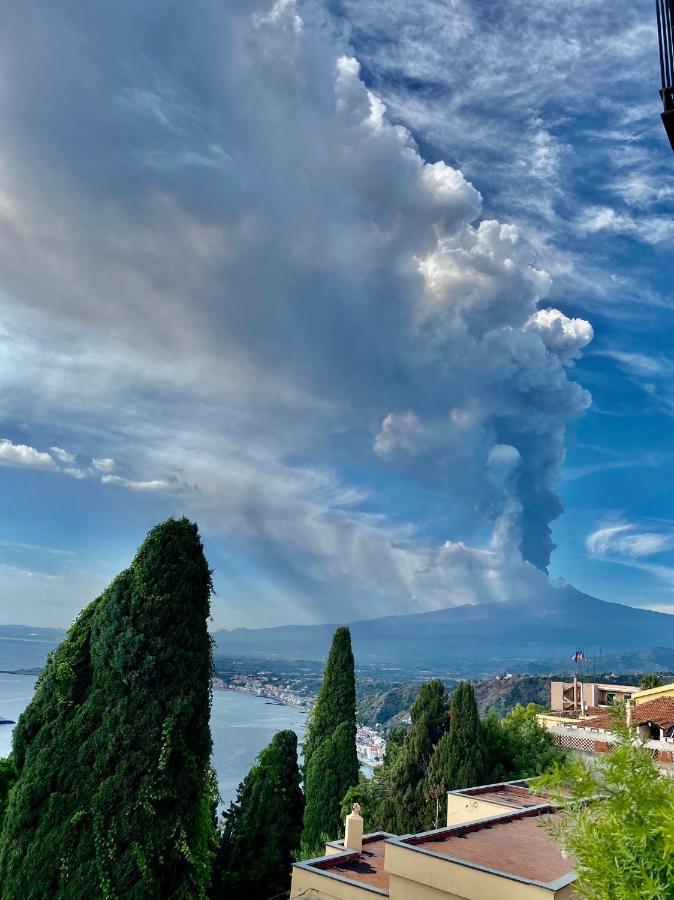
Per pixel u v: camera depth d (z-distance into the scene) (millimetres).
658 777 7625
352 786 35312
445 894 14086
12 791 16016
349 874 18094
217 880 30125
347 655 38688
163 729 15938
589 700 73875
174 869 15641
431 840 16375
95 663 16562
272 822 32250
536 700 117125
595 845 7285
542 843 16625
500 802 22438
